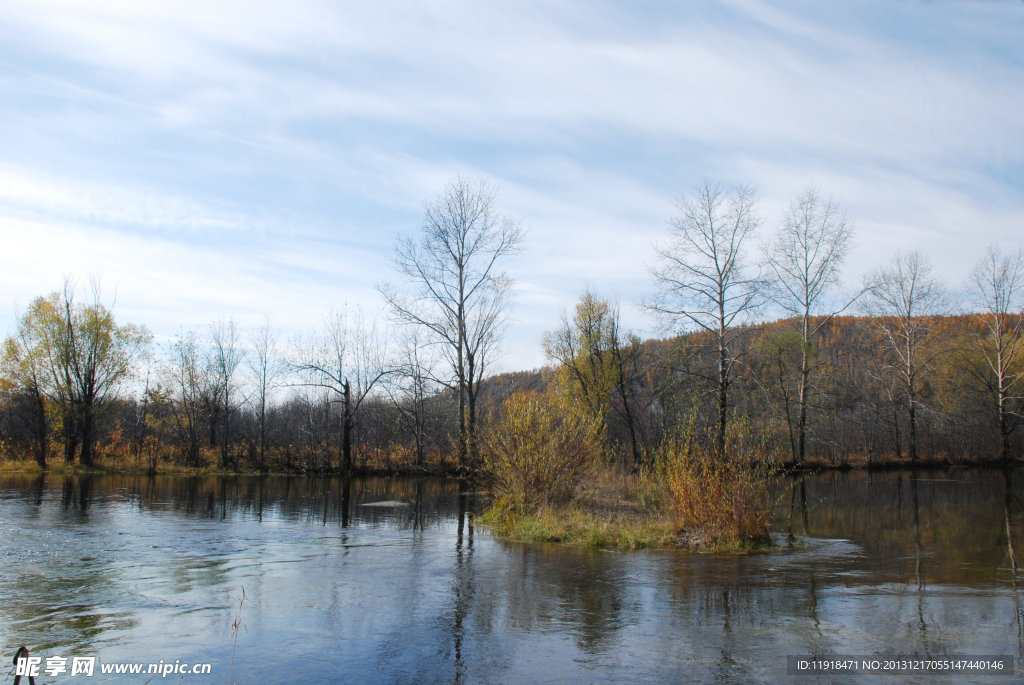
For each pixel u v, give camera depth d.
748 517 13.27
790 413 37.66
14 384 40.00
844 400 43.19
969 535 14.45
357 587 9.11
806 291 37.84
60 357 38.81
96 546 12.45
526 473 16.16
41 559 11.09
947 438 44.62
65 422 39.72
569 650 6.39
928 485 29.41
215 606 8.05
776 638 6.77
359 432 40.66
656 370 34.00
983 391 44.19
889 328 47.59
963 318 47.59
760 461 14.29
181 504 20.38
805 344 35.59
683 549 12.42
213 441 42.25
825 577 9.79
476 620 7.45
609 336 35.16
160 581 9.45
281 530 15.01
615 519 14.95
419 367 37.97
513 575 9.92
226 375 42.03
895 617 7.55
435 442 39.75
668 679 5.63
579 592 8.79
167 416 44.44
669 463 15.20
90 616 7.59
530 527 14.19
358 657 6.20
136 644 6.57
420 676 5.71
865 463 41.25
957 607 8.02
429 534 14.57
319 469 37.47
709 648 6.45
